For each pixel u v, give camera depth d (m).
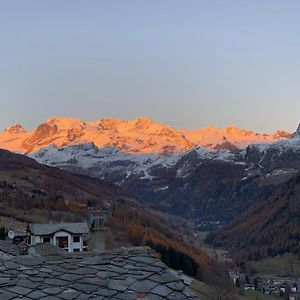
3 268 10.55
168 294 10.16
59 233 77.50
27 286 9.95
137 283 10.31
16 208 139.88
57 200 162.75
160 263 11.21
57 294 9.77
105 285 10.16
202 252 170.88
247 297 142.25
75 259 11.24
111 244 115.12
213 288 110.44
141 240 132.00
